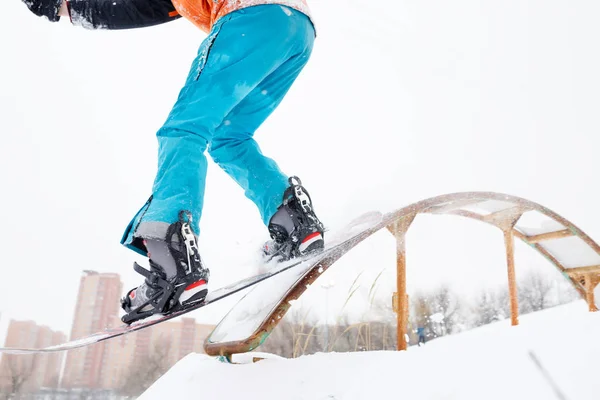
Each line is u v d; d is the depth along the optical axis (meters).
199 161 1.21
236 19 1.29
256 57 1.29
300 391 1.14
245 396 1.21
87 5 1.55
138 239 1.21
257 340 1.47
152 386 1.50
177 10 1.53
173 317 1.15
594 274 2.93
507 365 0.92
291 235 1.39
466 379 0.92
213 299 1.19
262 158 1.54
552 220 2.65
